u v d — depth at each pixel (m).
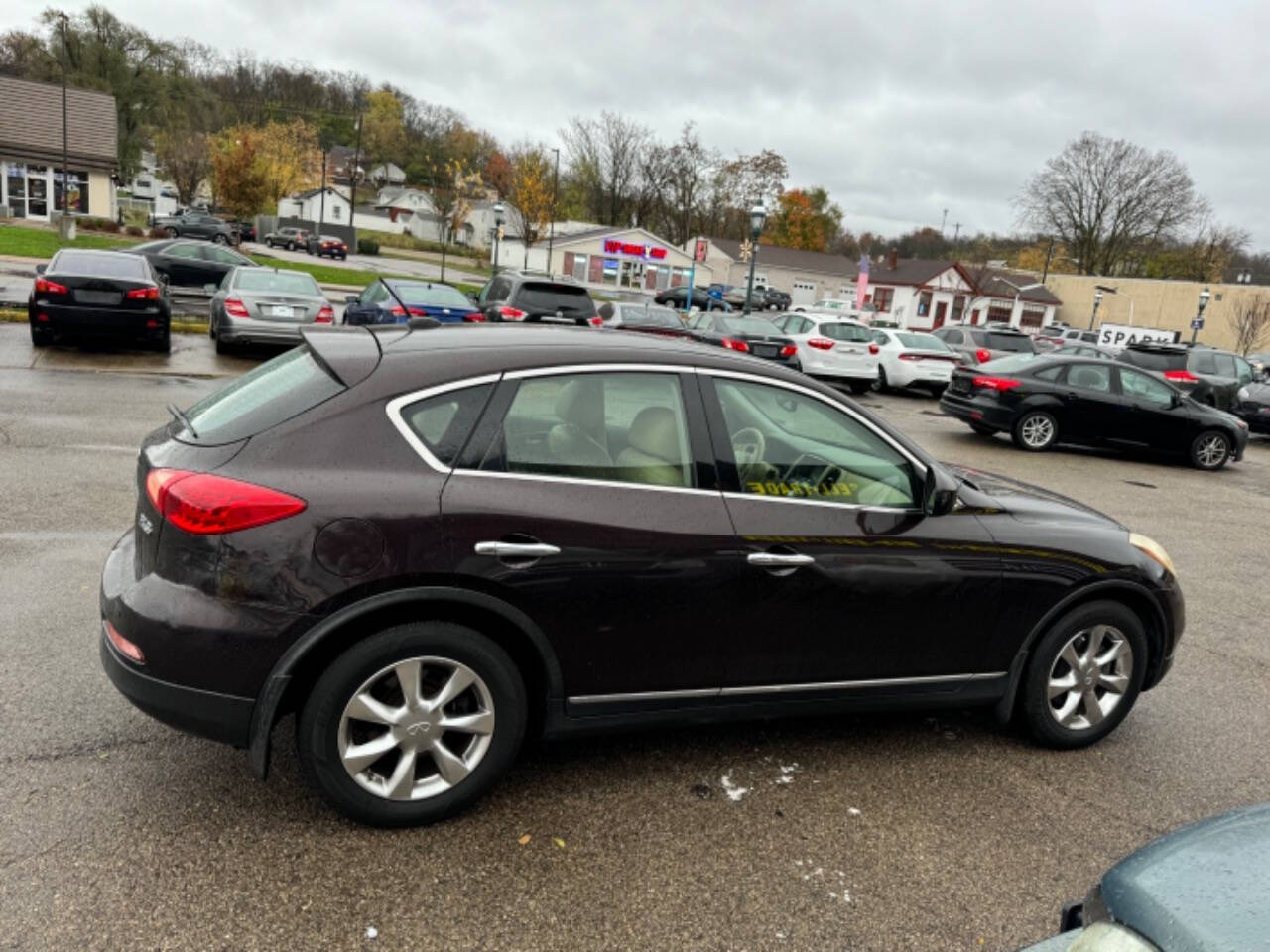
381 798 2.78
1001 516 3.53
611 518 2.88
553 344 3.05
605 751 3.45
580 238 62.41
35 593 4.42
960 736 3.81
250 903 2.45
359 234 76.81
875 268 64.44
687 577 2.96
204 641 2.56
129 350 13.12
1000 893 2.76
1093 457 12.91
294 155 70.12
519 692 2.89
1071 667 3.69
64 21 41.38
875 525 3.26
